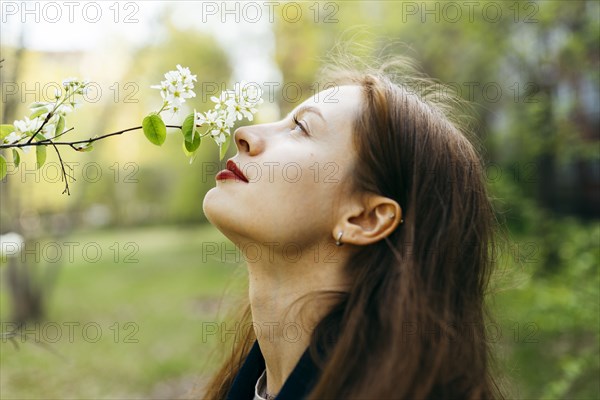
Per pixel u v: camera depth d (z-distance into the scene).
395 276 0.97
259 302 1.03
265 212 0.96
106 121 6.49
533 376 3.17
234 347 1.36
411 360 0.91
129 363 4.93
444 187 1.03
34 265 6.69
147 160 10.01
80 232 12.56
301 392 0.95
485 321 1.30
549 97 4.29
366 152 0.99
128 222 14.48
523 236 3.60
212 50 7.88
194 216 12.30
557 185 7.27
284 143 0.99
